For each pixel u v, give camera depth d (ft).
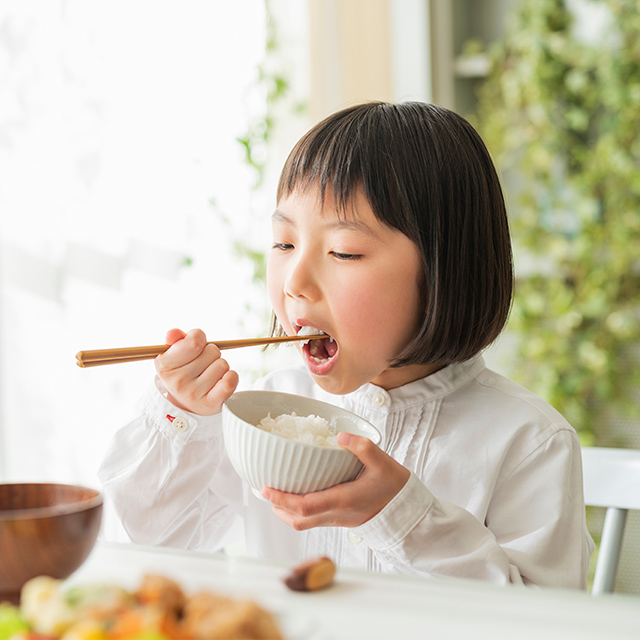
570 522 3.07
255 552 3.53
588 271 8.93
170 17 5.90
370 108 3.05
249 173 6.55
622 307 8.86
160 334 5.86
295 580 1.61
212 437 3.14
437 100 8.76
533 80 9.00
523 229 9.20
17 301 5.51
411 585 1.68
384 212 2.73
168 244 5.89
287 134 7.22
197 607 1.30
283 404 2.73
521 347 9.13
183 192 5.98
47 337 5.54
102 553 1.86
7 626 1.26
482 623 1.50
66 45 5.44
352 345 2.79
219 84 6.26
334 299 2.77
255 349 6.66
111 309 5.67
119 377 5.79
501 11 9.48
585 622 1.51
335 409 2.70
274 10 6.98
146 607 1.26
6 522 1.44
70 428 5.60
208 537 3.66
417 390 3.34
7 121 5.30
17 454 5.56
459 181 2.94
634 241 8.77
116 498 3.12
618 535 3.48
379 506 2.34
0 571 1.46
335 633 1.44
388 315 2.79
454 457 3.21
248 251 6.54
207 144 6.17
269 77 6.82
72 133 5.49
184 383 2.67
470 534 2.54
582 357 8.90
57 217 5.47
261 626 1.25
